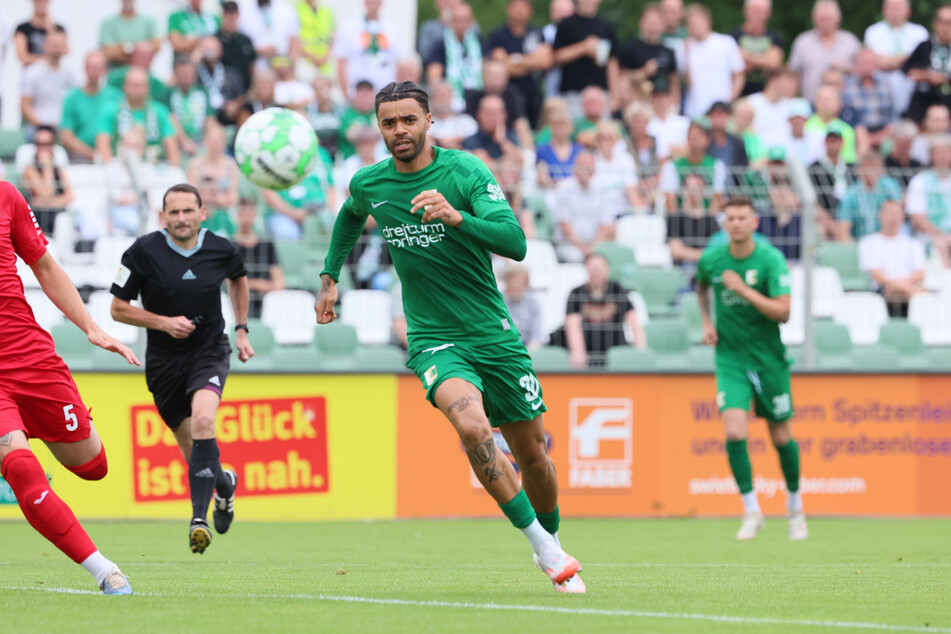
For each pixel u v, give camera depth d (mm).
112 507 38406
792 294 46344
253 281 42625
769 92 57656
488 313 19406
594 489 41438
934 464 43000
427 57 59281
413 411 40656
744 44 62438
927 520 41750
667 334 44969
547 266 45750
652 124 56250
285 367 42156
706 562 26812
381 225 19672
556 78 59531
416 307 19719
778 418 34219
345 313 43281
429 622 15242
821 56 62062
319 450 39875
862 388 42625
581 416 41406
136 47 53156
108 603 17016
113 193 44125
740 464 34031
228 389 38938
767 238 44625
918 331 47250
